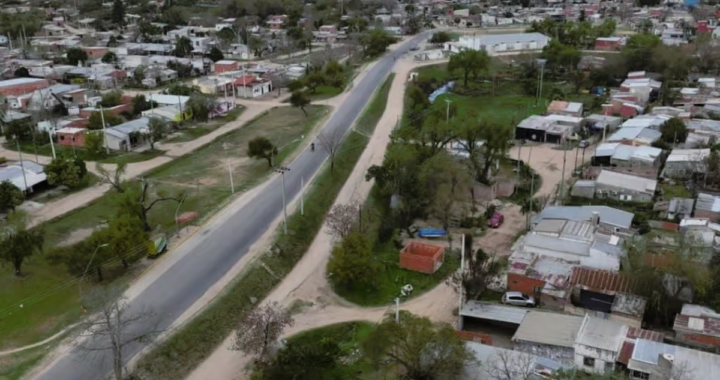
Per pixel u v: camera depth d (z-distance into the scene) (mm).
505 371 34719
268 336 39094
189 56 152000
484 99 112688
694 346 39531
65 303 45188
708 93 105000
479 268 47656
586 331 39062
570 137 87562
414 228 60250
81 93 105938
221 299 46125
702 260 45688
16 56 145250
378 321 45250
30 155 81625
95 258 48812
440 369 35969
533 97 113625
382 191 65312
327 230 58625
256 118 99812
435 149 70438
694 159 70000
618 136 82188
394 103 105000
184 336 41906
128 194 57219
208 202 63438
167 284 47750
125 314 43250
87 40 165375
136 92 119750
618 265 48344
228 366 40406
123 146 83188
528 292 46625
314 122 94812
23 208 63031
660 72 118250
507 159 78750
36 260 51500
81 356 39344
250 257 52031
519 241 55156
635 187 65312
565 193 68062
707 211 58469
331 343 39469
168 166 76625
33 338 41281
